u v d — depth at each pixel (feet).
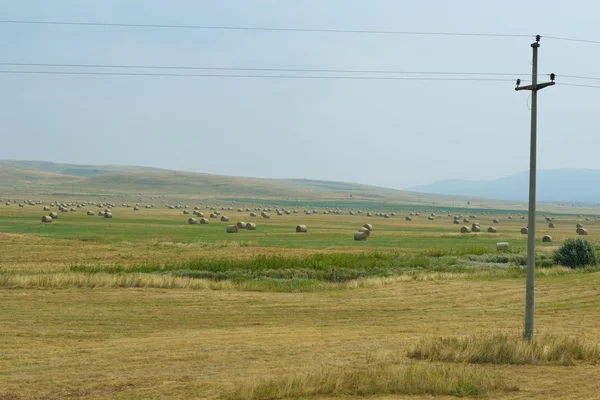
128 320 96.22
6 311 99.76
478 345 70.54
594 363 68.54
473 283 147.64
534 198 75.82
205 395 52.54
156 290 126.62
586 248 188.55
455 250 213.25
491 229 362.12
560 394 55.01
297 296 125.80
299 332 88.22
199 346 75.77
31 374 60.08
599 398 53.62
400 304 118.83
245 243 224.12
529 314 75.72
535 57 75.05
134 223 346.13
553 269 175.63
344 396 52.54
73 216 403.54
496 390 55.88
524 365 67.21
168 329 90.43
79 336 82.94
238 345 76.59
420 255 197.47
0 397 51.34
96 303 110.32
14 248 194.90
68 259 173.06
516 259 199.52
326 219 492.95
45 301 110.42
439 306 117.29
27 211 455.22
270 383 53.06
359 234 263.70
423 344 71.61
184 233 278.67
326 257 174.91
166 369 62.80
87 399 51.47
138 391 53.88
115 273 141.38
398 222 474.08
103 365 64.59
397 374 56.80
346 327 94.27
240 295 124.47
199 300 116.88
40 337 81.41
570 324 99.14
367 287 140.67
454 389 54.65
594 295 131.13
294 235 284.82
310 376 55.01
